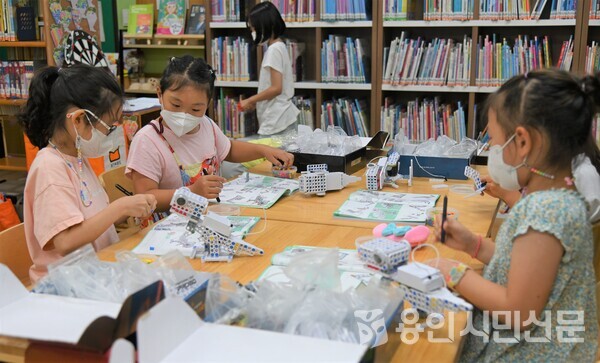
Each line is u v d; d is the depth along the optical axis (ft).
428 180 7.96
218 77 14.61
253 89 15.20
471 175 6.89
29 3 12.96
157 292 3.27
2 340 3.22
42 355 3.17
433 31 13.53
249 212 6.52
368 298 3.79
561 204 3.65
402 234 5.35
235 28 15.01
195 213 5.07
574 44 11.84
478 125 12.92
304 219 6.25
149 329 2.86
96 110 5.16
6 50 14.07
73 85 5.10
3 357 3.26
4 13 12.73
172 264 4.18
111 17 16.56
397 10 12.84
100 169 10.61
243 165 8.95
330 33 14.11
